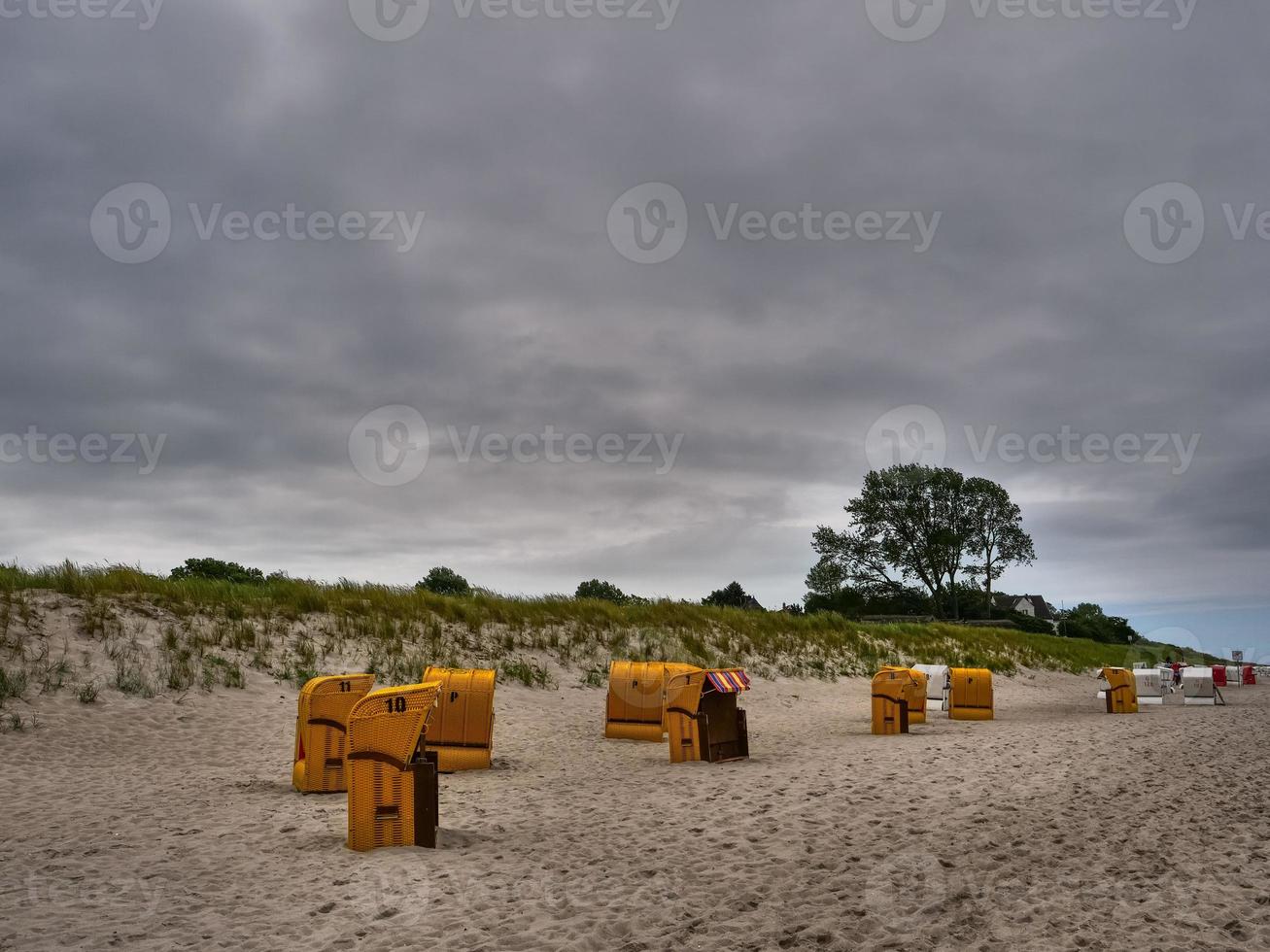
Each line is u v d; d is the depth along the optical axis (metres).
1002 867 7.23
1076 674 42.00
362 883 6.78
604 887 6.77
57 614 18.25
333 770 10.77
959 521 85.69
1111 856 7.52
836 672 29.34
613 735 16.66
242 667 18.38
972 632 43.97
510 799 10.59
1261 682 45.44
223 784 11.35
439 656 21.72
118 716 14.84
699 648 27.36
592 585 56.72
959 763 13.16
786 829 8.70
